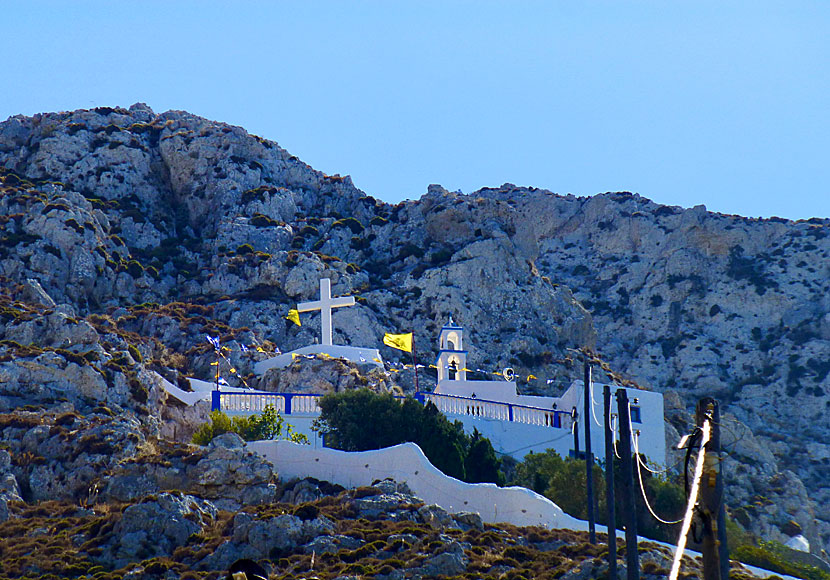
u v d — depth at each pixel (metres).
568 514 137.25
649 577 107.94
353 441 154.75
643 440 173.50
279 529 114.00
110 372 168.62
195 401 177.88
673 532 138.75
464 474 145.00
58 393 162.75
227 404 170.12
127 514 117.62
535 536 119.94
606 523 139.00
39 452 141.50
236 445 136.38
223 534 116.88
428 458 147.12
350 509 123.12
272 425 159.00
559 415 170.88
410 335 178.00
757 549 138.00
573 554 114.62
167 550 114.81
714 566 57.09
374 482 134.38
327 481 137.88
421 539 113.88
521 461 165.38
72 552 114.44
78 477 137.00
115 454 140.38
